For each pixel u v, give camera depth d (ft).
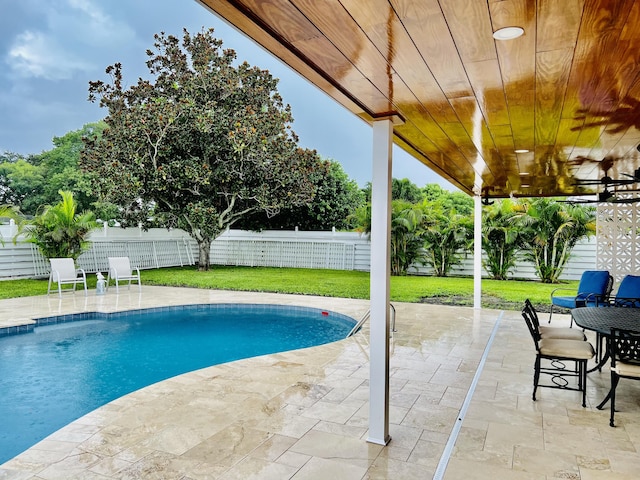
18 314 25.22
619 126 12.00
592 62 7.66
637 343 12.03
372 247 10.39
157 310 28.63
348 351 18.52
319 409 12.17
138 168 43.57
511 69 8.02
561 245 40.65
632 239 26.61
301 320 27.66
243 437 10.45
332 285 39.58
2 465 9.16
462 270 45.93
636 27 6.31
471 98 9.60
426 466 9.18
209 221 46.73
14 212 38.09
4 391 15.40
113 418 11.55
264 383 14.38
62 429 10.88
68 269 32.27
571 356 12.69
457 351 18.52
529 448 10.02
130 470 8.95
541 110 10.57
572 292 35.76
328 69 7.96
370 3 5.64
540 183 23.36
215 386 14.06
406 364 16.66
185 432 10.71
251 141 44.55
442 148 14.90
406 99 9.59
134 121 44.16
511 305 30.81
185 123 44.83
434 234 44.91
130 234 48.70
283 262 55.21
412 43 6.87
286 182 48.39
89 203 70.13
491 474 8.89
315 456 9.55
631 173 19.65
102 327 24.85
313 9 5.78
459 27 6.33
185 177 44.68
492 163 17.65
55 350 20.45
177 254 55.16
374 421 10.23
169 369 18.04
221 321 27.25
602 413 12.07
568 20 6.14
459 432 10.87
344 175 72.49
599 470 9.05
